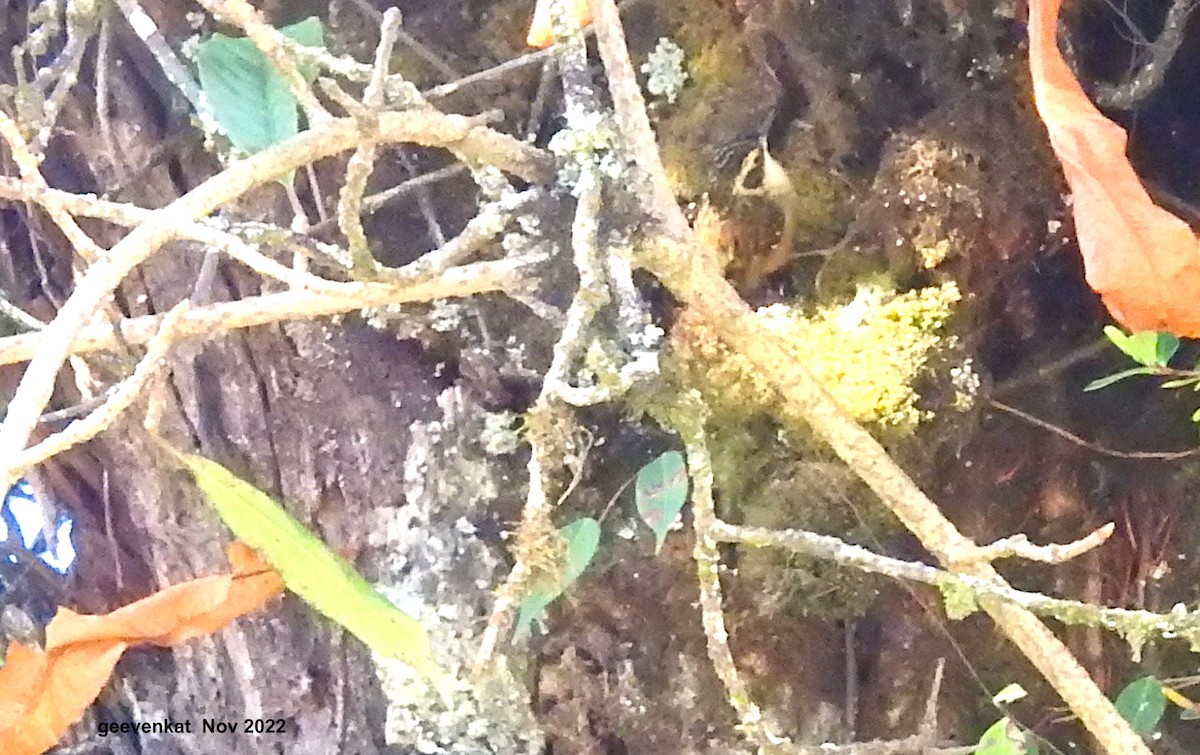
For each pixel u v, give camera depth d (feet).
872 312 5.32
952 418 5.38
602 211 4.72
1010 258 5.32
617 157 4.71
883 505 5.42
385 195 5.33
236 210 5.40
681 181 5.41
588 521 4.96
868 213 5.36
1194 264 4.46
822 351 5.31
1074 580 5.52
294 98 4.79
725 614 5.56
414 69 5.48
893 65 5.37
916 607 5.53
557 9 4.71
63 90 5.04
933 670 5.57
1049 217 5.28
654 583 5.57
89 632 4.67
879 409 5.30
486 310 5.57
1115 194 4.50
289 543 4.47
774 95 5.40
